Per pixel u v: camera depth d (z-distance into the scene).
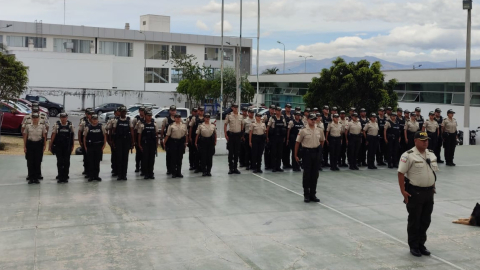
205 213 9.20
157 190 11.24
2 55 18.67
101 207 9.49
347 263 6.70
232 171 13.66
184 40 58.81
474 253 7.21
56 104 38.94
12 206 9.45
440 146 16.48
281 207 9.80
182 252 7.00
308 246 7.38
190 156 14.22
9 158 15.78
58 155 11.84
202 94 45.72
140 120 12.77
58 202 9.84
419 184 7.06
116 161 12.70
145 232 7.92
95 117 12.03
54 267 6.33
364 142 15.25
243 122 13.74
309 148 10.28
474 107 28.81
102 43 55.34
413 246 7.12
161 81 58.34
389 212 9.52
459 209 9.91
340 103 25.44
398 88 34.31
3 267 6.29
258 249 7.20
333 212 9.47
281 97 47.91
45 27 52.56
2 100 19.50
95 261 6.57
